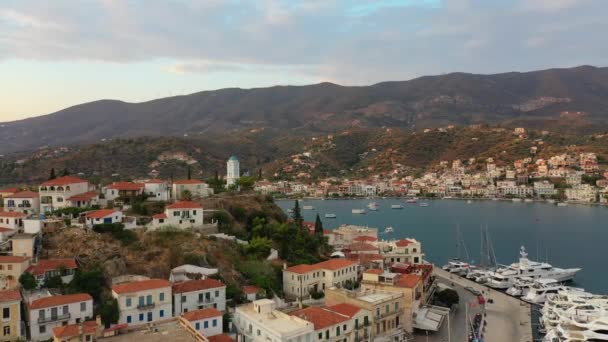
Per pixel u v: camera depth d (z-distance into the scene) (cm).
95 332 7044
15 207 14375
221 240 13550
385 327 10406
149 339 6619
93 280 10012
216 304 10100
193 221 14062
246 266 12744
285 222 17538
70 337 7000
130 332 7100
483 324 11925
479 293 14775
